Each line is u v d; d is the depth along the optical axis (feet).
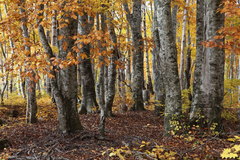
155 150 13.65
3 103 43.04
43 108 39.42
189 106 28.32
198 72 21.48
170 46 21.03
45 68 19.03
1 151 17.88
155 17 36.94
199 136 18.95
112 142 20.44
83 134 22.00
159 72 37.14
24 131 24.30
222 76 19.88
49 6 19.42
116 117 34.81
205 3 19.57
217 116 19.89
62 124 22.30
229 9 14.51
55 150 17.78
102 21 33.53
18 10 23.95
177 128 19.77
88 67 37.55
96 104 37.83
